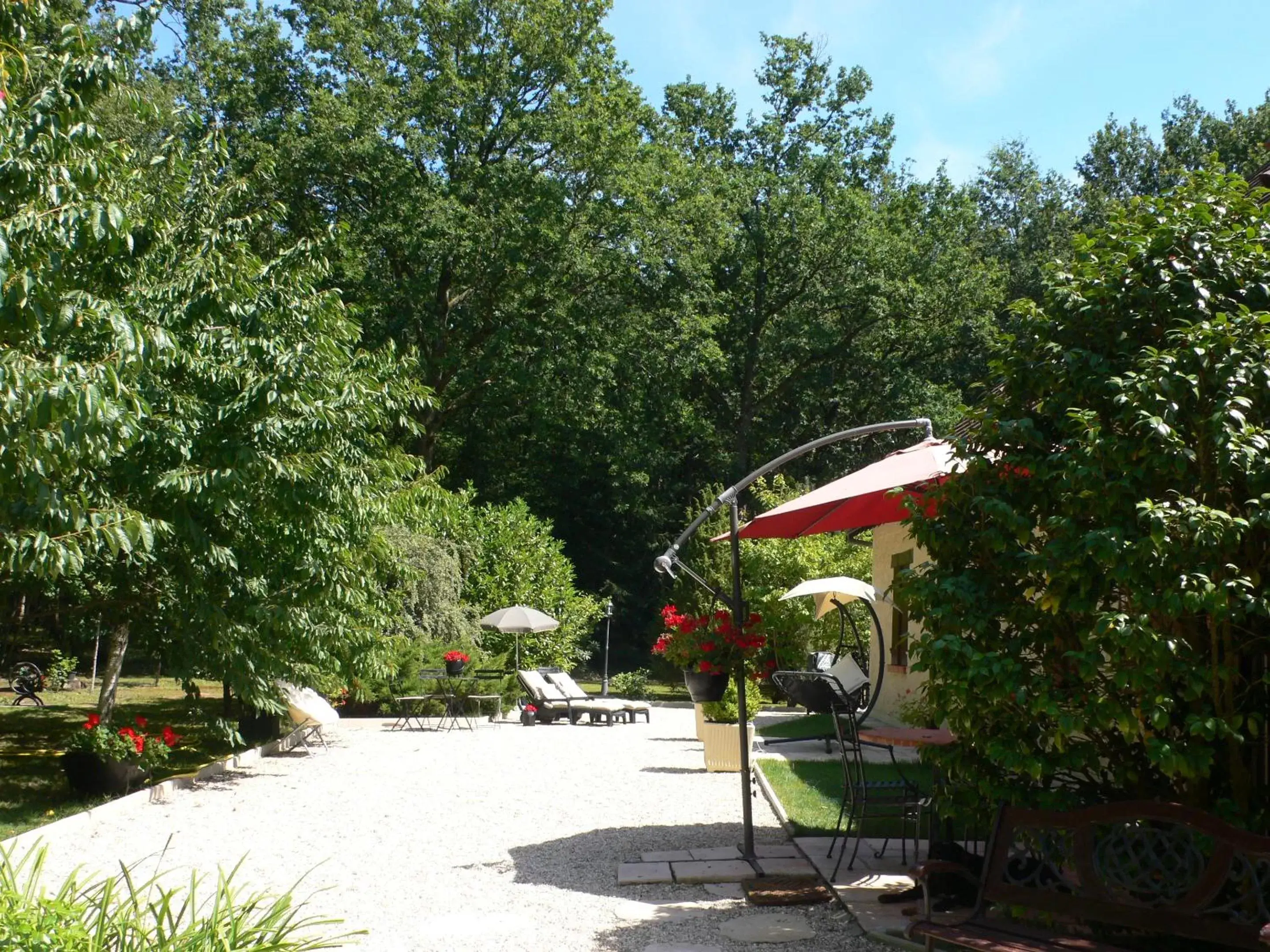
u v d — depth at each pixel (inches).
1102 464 173.5
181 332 352.8
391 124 976.3
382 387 439.8
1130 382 171.0
